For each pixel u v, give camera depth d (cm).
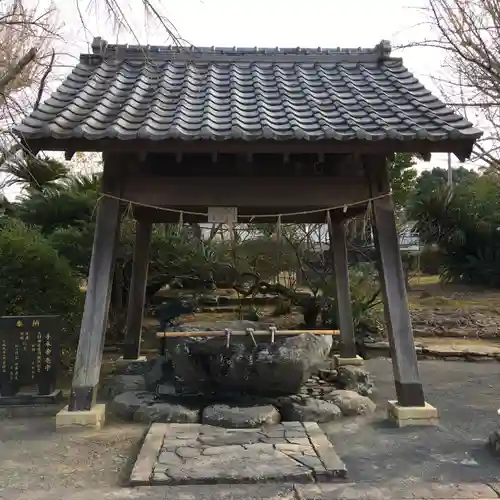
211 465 440
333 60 767
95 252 618
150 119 577
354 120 589
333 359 916
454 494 401
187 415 573
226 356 616
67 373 839
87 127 548
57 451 493
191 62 745
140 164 641
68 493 404
